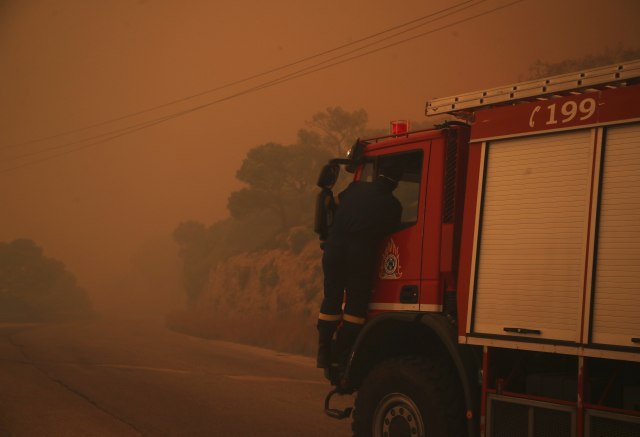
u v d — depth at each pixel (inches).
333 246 236.2
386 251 232.1
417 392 210.1
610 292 166.4
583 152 179.6
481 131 205.9
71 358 676.1
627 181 169.0
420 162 233.8
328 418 348.8
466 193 206.1
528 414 180.2
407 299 222.1
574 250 175.9
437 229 217.9
